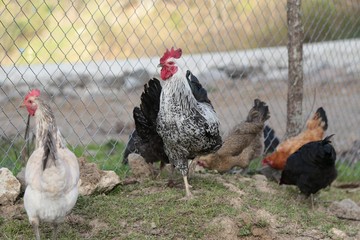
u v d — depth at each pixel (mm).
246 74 14398
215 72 14133
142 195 7066
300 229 6672
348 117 12539
